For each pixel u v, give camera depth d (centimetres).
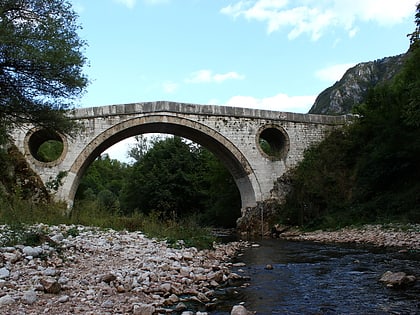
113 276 711
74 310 533
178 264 940
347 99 10050
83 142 2580
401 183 2270
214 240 1655
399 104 2303
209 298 713
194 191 4297
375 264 1123
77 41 1478
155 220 1802
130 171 5194
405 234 1688
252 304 679
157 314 570
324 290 793
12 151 2342
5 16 1296
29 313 507
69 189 2497
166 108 2742
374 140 2544
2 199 1555
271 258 1345
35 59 1321
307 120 3059
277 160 2948
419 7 1666
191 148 4541
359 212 2267
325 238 2075
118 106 2664
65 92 1526
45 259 779
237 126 2894
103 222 1661
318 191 2633
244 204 3119
